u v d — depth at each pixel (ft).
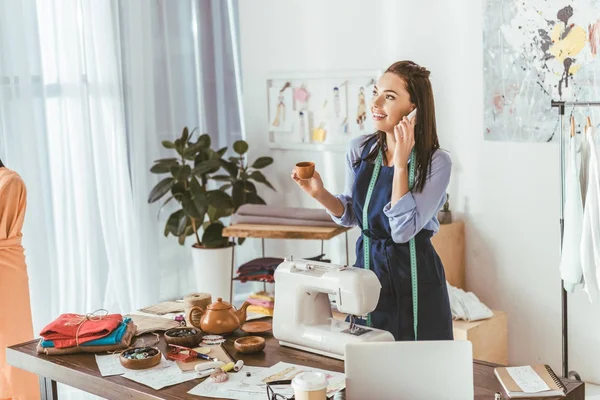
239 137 18.39
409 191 9.14
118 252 16.43
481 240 14.70
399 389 6.85
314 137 16.76
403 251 9.53
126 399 7.65
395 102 9.28
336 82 16.22
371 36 15.66
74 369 8.16
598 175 11.11
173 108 17.49
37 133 15.17
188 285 18.15
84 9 15.72
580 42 13.05
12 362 8.89
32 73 15.05
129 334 8.86
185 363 8.14
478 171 14.57
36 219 15.01
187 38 17.57
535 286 14.15
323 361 8.13
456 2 14.43
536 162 13.84
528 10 13.53
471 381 6.79
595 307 13.46
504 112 14.07
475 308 13.78
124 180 16.55
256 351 8.41
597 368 13.58
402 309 9.55
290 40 16.90
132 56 16.58
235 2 18.01
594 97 13.03
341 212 9.98
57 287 15.52
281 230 14.53
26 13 14.88
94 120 15.99
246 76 17.78
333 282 8.16
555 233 13.79
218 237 16.70
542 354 14.23
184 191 16.33
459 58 14.53
